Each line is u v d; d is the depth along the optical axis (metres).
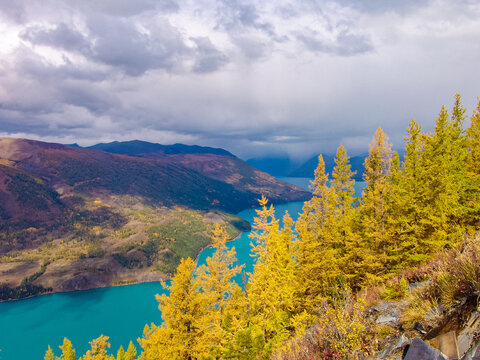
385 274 20.14
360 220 25.84
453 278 4.11
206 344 22.23
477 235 4.58
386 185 23.72
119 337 115.75
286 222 29.64
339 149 33.66
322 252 24.47
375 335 5.05
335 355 5.05
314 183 30.23
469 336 2.93
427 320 4.25
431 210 18.75
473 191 20.17
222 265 29.17
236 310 27.98
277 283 21.58
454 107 23.80
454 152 21.91
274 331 19.02
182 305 23.88
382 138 28.36
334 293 18.45
